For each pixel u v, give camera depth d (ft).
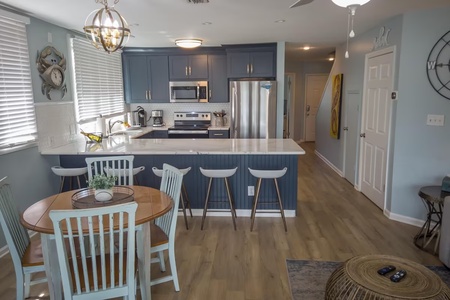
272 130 19.02
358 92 16.84
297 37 16.99
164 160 13.33
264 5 10.50
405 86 12.17
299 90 31.45
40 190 12.69
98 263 7.33
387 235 11.71
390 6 10.94
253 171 11.74
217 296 8.32
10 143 11.03
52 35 13.34
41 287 8.77
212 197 13.62
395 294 5.75
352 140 17.88
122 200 7.93
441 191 10.40
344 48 19.21
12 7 10.73
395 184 12.89
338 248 10.78
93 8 10.80
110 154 12.71
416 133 12.14
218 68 20.40
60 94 14.01
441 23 11.15
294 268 9.56
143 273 7.45
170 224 8.38
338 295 6.25
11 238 7.13
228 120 22.08
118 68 20.16
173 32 15.17
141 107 22.24
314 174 20.38
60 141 13.97
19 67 11.44
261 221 13.10
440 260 9.51
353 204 14.99
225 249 10.79
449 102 11.32
